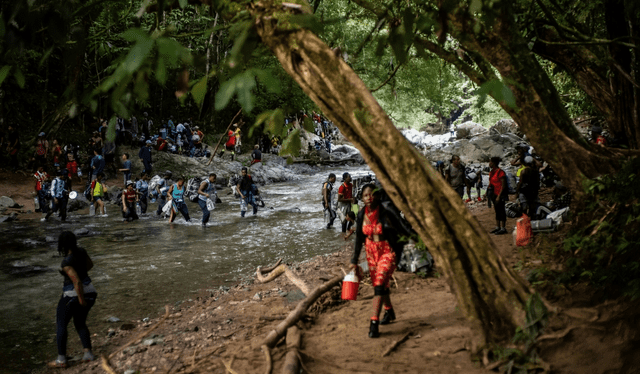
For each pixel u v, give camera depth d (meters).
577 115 12.89
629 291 4.04
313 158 39.31
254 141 39.31
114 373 4.49
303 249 12.11
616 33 7.62
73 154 24.50
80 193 21.45
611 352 3.55
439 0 3.45
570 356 3.67
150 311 7.61
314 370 4.20
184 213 16.23
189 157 29.73
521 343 3.80
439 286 7.05
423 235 3.72
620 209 5.45
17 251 11.92
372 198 5.33
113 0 3.09
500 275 3.77
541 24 6.95
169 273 9.89
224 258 11.19
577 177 5.57
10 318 7.41
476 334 4.11
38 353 6.13
